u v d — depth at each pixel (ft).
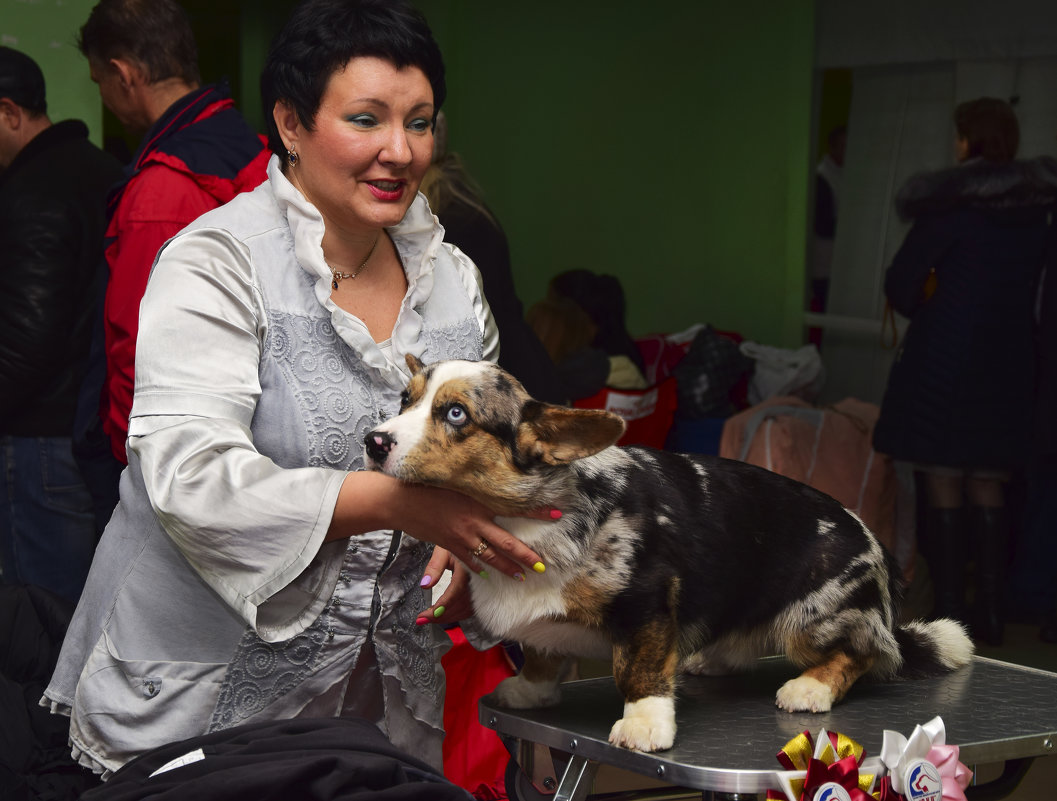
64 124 11.81
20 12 14.90
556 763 6.84
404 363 6.36
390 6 5.87
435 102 6.25
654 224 26.30
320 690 6.12
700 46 25.05
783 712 6.25
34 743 8.98
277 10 33.40
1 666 9.70
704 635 6.27
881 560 6.86
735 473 6.68
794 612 6.48
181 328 5.62
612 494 6.00
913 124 22.22
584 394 18.70
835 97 23.43
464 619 6.59
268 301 5.94
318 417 6.01
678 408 19.76
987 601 17.31
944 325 17.06
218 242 5.88
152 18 10.50
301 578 5.87
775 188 24.17
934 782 5.16
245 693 5.97
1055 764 12.69
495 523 5.80
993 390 16.93
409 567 6.34
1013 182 16.81
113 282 9.16
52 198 11.37
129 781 5.20
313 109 5.85
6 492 11.78
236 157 9.66
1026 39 20.39
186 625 5.87
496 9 28.37
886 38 22.36
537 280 28.60
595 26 26.76
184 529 5.39
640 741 5.49
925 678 6.98
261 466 5.48
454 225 11.09
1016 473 19.22
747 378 20.71
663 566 5.95
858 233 23.24
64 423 11.75
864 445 18.58
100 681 5.90
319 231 6.01
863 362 23.25
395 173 5.93
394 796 4.78
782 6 23.67
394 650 6.38
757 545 6.43
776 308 24.44
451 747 10.02
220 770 4.96
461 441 5.53
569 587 5.82
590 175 27.25
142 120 10.91
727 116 24.80
